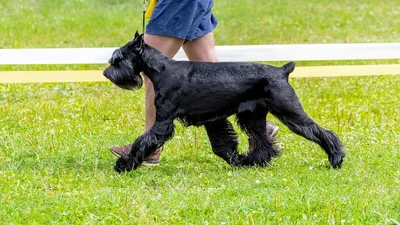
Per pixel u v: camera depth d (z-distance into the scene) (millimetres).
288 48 15633
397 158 10742
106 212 8242
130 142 11758
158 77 9922
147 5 10812
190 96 9867
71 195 8867
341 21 28078
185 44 10922
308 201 8430
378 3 32156
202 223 7910
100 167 10344
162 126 9914
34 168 10172
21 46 21828
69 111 14055
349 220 7941
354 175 9812
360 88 16453
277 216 8102
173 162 10789
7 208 8242
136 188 9258
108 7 29672
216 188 9297
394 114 13883
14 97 15430
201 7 10516
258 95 9969
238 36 25094
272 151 10516
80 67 18625
